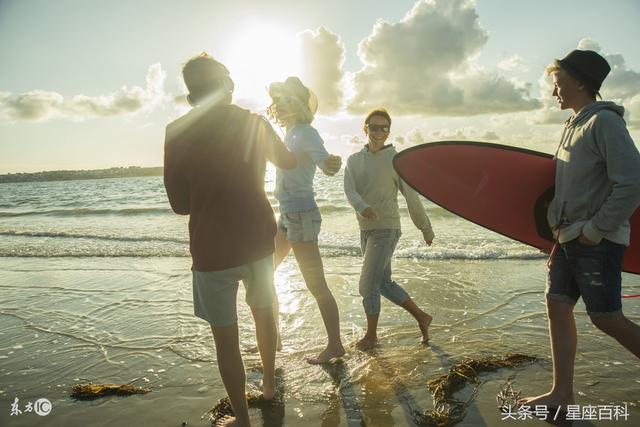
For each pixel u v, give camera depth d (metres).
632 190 1.91
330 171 2.65
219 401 2.57
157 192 30.83
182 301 4.61
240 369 2.18
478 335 3.48
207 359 3.21
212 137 2.00
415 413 2.41
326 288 3.00
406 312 4.07
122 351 3.42
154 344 3.53
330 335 3.02
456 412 2.40
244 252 2.06
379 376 2.86
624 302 4.19
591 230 2.05
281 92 2.77
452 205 3.00
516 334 3.47
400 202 15.12
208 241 2.03
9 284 5.66
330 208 13.87
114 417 2.51
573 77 2.19
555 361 2.37
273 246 2.22
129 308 4.46
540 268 5.62
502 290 4.68
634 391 2.56
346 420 2.39
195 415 2.49
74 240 9.37
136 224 12.43
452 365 2.97
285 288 4.95
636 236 2.61
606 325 2.14
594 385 2.64
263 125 2.16
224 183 2.01
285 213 2.88
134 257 7.20
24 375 3.08
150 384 2.88
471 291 4.68
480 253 6.52
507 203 2.88
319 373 2.92
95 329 3.92
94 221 13.99
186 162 2.00
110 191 35.28
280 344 3.32
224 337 2.14
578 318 3.76
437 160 3.13
